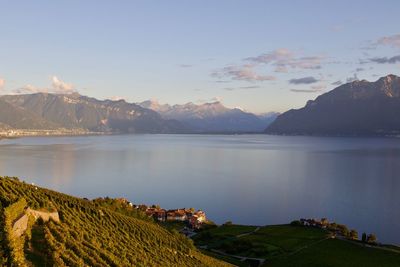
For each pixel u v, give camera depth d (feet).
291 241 450.71
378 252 407.23
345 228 517.14
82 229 212.84
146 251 244.83
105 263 171.01
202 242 459.32
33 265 139.03
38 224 185.26
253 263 378.73
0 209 175.01
